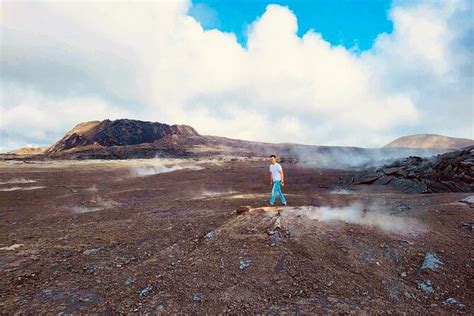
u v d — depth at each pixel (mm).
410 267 5047
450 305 4105
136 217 9758
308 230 6289
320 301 4227
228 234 6516
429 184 14242
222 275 4996
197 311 4102
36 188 18109
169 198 13969
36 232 8062
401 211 8266
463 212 7219
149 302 4316
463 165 13930
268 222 6750
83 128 100438
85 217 9961
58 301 4395
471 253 5277
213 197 13609
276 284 4703
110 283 4945
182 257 5844
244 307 4164
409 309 4035
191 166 34906
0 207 12047
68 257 6062
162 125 100125
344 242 5812
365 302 4180
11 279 5059
